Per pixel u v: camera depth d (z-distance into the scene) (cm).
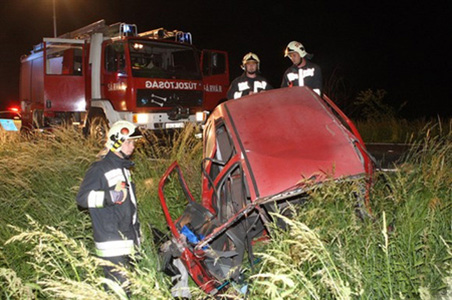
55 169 678
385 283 321
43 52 1253
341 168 399
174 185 630
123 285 275
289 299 273
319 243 274
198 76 1184
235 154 433
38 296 399
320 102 479
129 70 1067
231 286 360
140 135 406
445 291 302
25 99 1462
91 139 788
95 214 388
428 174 425
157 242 470
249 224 448
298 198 446
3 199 615
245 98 511
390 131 1270
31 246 503
